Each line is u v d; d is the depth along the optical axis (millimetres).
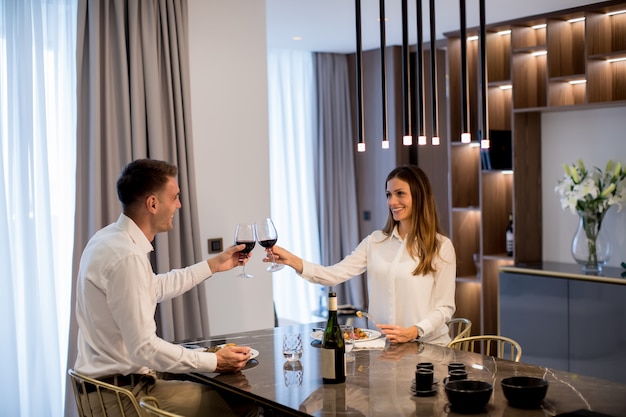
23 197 3744
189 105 4141
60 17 3896
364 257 3459
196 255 4172
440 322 3090
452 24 5480
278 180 6832
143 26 3971
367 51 6859
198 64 4285
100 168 3852
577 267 5078
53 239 3877
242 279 4477
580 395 2137
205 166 4324
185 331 4156
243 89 4477
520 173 5312
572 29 5180
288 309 6930
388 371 2467
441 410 2025
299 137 6902
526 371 2418
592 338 4648
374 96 6824
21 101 3750
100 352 2588
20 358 3793
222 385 2381
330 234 6996
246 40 4480
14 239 3738
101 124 3883
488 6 4801
